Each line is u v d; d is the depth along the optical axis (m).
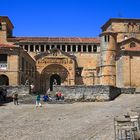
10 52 81.56
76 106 55.28
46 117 44.00
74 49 108.31
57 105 57.50
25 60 88.81
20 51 82.50
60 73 104.44
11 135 32.62
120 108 49.25
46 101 61.69
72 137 31.00
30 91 68.00
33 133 33.50
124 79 77.00
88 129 34.56
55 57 104.19
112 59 93.94
